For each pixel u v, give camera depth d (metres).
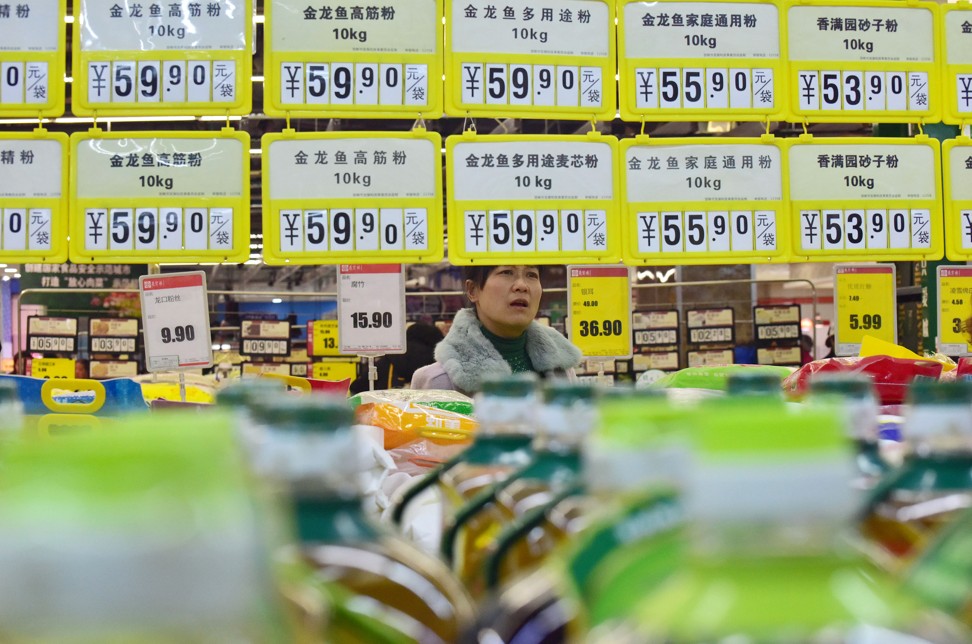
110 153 2.86
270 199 2.91
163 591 0.30
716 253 3.05
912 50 3.10
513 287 3.01
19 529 0.30
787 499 0.37
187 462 0.31
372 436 1.47
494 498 0.81
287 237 2.91
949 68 3.11
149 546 0.30
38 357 7.57
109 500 0.30
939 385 0.75
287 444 0.61
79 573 0.30
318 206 2.92
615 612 0.50
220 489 0.32
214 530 0.31
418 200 2.94
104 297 8.89
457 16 2.92
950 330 3.17
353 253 2.93
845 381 0.93
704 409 0.60
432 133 2.95
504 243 2.98
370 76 2.89
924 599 0.51
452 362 2.95
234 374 6.35
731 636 0.38
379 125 8.48
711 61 3.02
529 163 2.99
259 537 0.36
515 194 2.98
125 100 2.83
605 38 3.00
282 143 2.91
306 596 0.52
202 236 2.88
